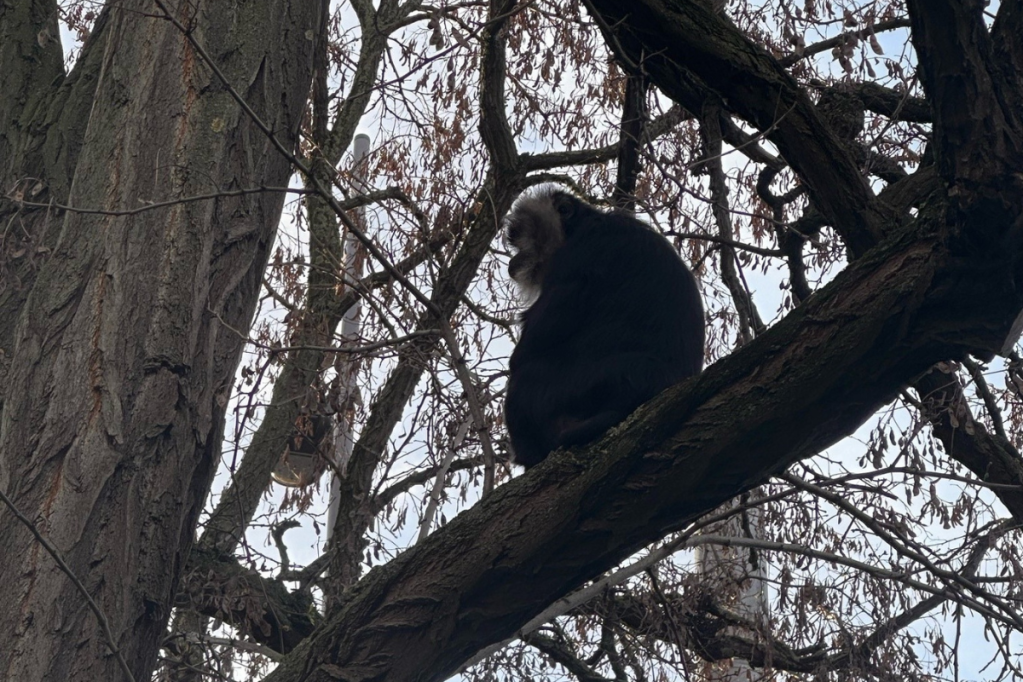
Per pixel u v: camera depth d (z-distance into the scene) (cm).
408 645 698
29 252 862
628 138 1066
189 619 1241
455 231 1245
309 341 1163
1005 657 905
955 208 618
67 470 695
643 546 721
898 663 998
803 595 1047
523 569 697
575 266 937
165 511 717
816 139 863
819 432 686
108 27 966
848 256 895
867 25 1059
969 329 645
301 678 697
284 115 825
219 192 721
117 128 783
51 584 670
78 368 717
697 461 679
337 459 1441
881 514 985
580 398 848
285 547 1201
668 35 889
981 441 1029
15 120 958
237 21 820
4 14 1012
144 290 738
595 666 1242
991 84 610
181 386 731
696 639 1154
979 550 994
